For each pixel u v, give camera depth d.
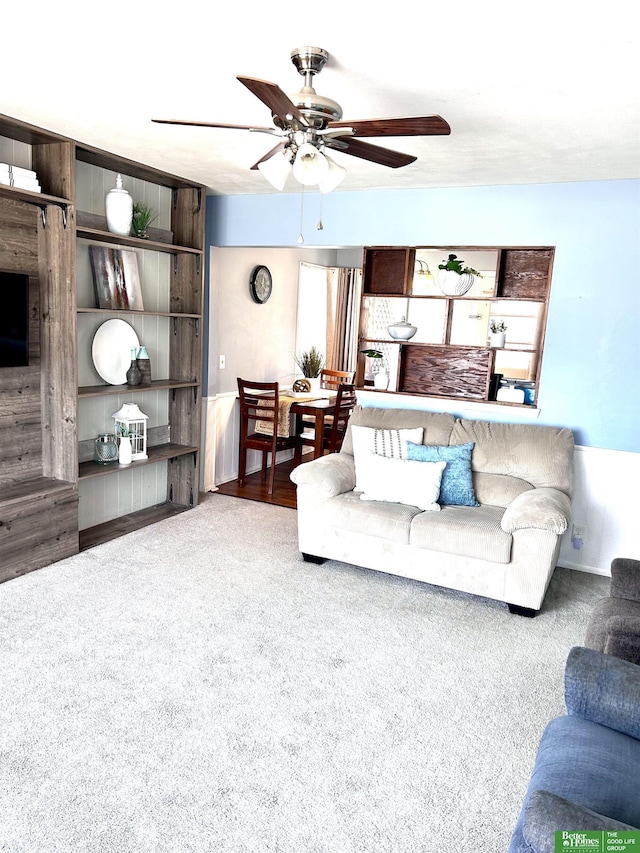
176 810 1.84
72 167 3.37
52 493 3.52
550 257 3.93
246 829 1.79
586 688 1.68
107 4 1.83
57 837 1.73
